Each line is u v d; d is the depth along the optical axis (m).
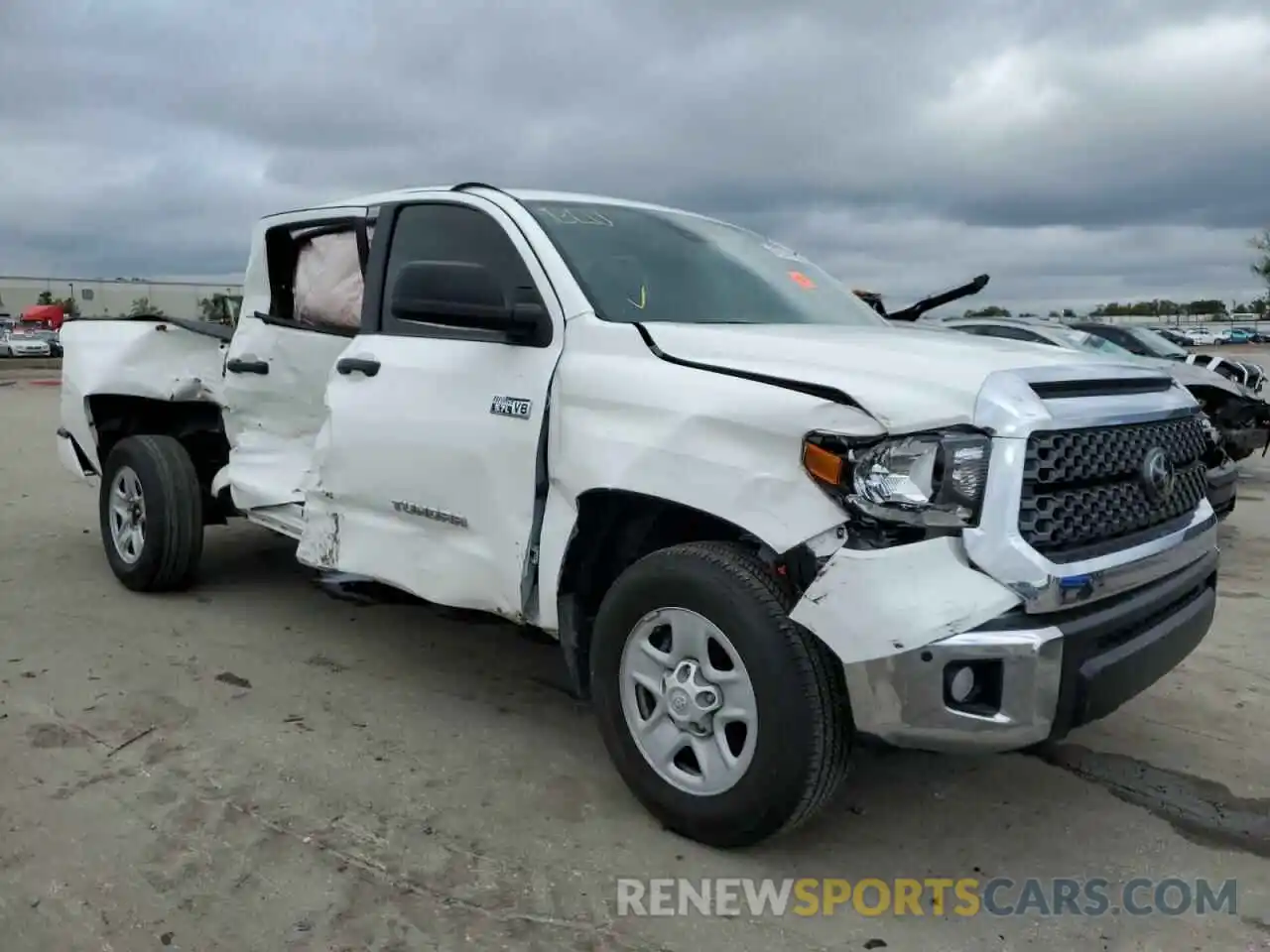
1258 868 3.11
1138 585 2.94
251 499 4.95
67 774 3.52
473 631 5.12
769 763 2.83
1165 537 3.10
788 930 2.76
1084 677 2.71
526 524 3.45
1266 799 3.53
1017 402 2.74
